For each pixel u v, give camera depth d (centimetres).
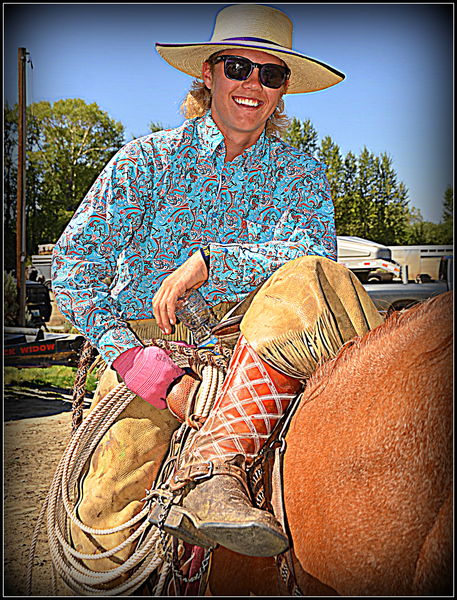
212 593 174
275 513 150
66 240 202
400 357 137
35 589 301
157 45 249
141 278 217
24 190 1096
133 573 189
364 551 131
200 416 166
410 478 127
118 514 189
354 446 137
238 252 194
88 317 193
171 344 190
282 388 159
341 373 148
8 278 1101
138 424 190
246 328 162
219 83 218
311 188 230
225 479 150
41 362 875
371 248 1026
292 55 225
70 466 197
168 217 215
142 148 211
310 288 159
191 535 151
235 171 223
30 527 394
